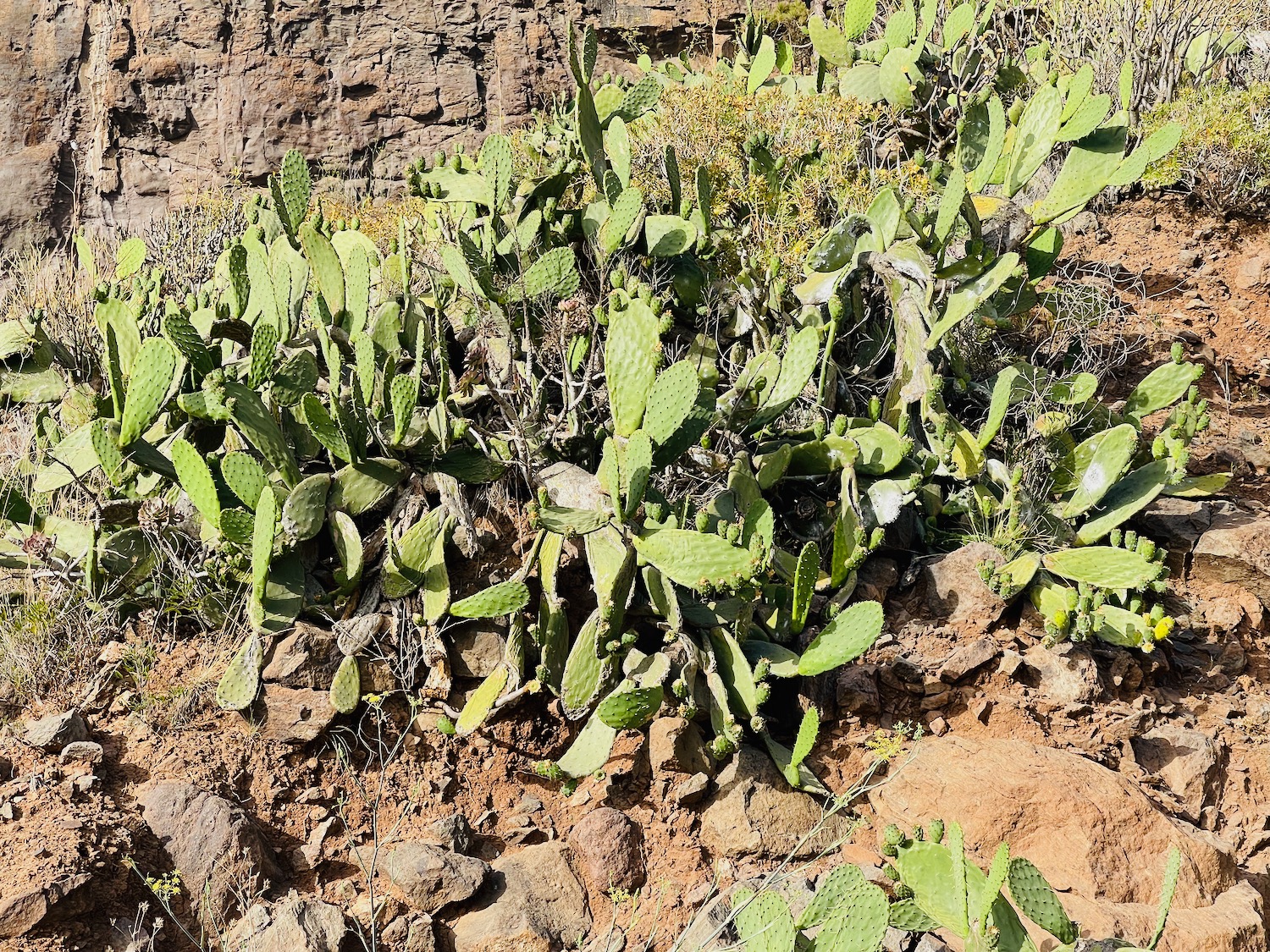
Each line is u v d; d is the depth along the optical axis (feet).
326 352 14.28
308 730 11.98
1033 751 11.75
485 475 13.43
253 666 12.09
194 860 10.71
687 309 16.31
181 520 13.67
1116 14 25.58
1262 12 28.94
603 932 10.83
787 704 12.67
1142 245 22.27
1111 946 9.46
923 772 11.63
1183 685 13.80
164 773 11.53
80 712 12.19
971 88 23.11
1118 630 13.20
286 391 13.56
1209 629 14.40
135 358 14.52
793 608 12.44
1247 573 14.66
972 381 16.83
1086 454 14.64
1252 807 12.32
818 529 14.48
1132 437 14.14
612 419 13.26
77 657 12.66
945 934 10.17
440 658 12.50
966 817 11.21
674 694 11.76
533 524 12.37
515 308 15.01
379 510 13.39
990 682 12.87
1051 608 13.25
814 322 16.17
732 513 13.46
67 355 17.30
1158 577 13.53
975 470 14.53
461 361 15.58
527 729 12.42
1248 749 12.85
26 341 16.53
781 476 14.37
